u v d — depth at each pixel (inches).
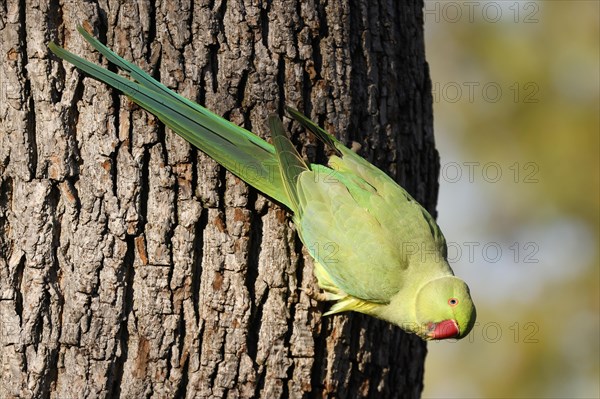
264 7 374.3
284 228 387.9
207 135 367.9
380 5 405.7
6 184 358.3
